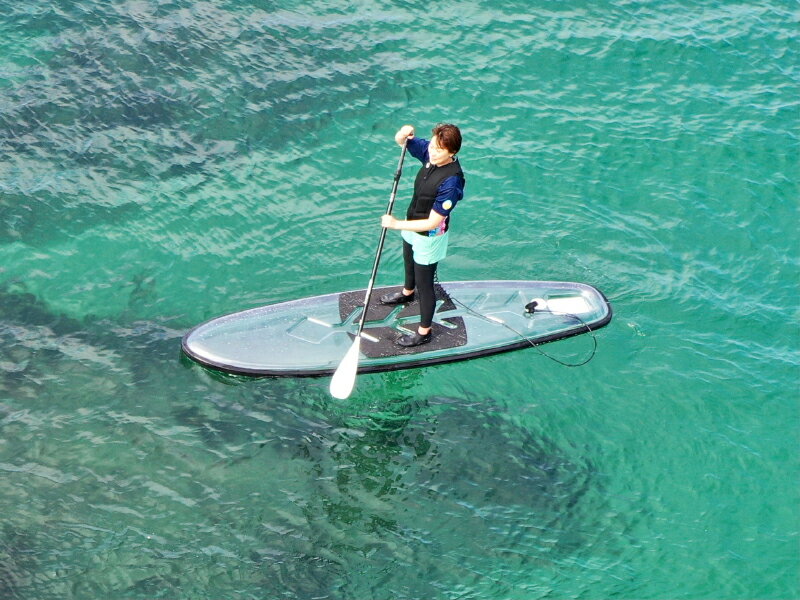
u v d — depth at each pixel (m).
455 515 16.62
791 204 24.97
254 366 18.98
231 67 28.80
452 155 16.12
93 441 17.58
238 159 25.64
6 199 23.88
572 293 21.47
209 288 21.78
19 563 15.27
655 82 29.30
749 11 32.62
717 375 19.94
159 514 16.25
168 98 27.50
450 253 23.06
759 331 21.17
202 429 17.98
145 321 20.72
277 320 20.08
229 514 16.33
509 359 20.05
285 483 17.00
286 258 22.77
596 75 29.42
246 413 18.41
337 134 26.69
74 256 22.48
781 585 15.66
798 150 26.78
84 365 19.39
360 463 17.48
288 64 29.12
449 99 28.19
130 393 18.75
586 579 15.66
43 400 18.45
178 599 14.87
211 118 26.94
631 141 26.89
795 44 31.20
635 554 16.14
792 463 17.97
